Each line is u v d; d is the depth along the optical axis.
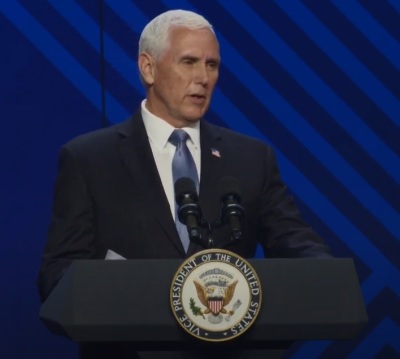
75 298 7.48
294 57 15.34
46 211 14.85
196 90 9.96
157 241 9.73
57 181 10.16
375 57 15.48
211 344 7.83
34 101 14.88
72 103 14.96
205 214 9.85
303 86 15.34
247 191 10.23
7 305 14.78
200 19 10.12
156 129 10.27
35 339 14.86
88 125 14.97
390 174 15.50
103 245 9.84
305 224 10.28
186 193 8.58
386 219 15.49
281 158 15.30
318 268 7.79
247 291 7.59
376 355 15.40
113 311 7.50
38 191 14.84
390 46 15.51
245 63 15.27
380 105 15.47
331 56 15.39
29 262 14.80
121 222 9.84
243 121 15.21
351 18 15.43
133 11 15.06
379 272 15.49
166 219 9.77
